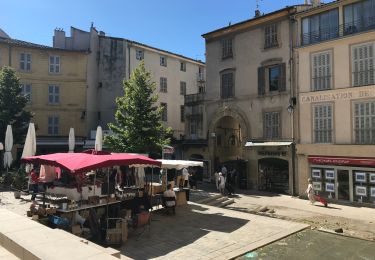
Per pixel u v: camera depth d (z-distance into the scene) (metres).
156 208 16.25
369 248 11.44
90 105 33.94
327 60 22.45
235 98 27.97
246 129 27.17
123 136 22.50
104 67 34.84
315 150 22.69
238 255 10.27
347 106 21.41
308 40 23.56
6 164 21.14
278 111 25.11
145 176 20.05
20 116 25.38
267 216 16.75
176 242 11.36
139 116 22.50
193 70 42.34
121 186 15.57
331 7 22.28
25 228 6.26
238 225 13.57
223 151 31.06
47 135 31.69
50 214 11.11
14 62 30.70
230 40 28.55
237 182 27.08
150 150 22.91
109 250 5.93
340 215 17.75
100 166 10.81
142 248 10.74
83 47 35.19
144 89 22.86
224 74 28.83
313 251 10.99
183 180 18.88
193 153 31.47
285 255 10.55
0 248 5.85
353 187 20.81
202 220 14.28
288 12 24.58
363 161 20.30
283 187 24.83
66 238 5.69
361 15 21.06
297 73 24.00
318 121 22.77
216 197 20.36
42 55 31.84
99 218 12.24
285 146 24.45
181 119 40.12
